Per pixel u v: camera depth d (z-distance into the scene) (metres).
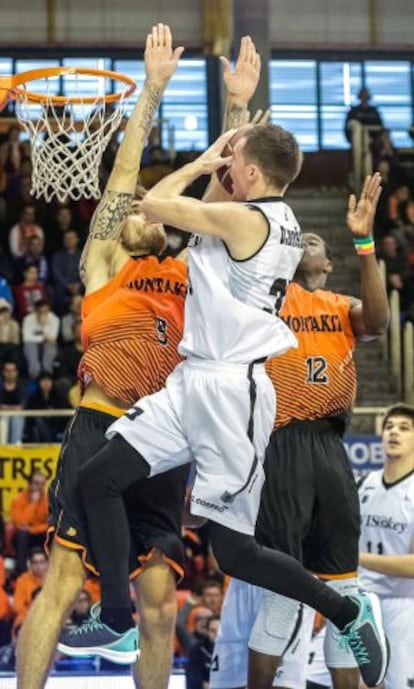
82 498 5.57
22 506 14.32
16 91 7.06
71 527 5.82
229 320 5.44
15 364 17.17
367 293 6.21
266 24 18.59
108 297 6.10
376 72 24.56
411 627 8.16
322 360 6.41
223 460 5.44
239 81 6.41
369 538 8.47
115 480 5.49
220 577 14.02
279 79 24.27
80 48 23.77
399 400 19.19
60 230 20.42
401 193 21.69
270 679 6.43
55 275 19.44
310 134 24.27
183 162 22.00
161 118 23.12
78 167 7.02
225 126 6.41
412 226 21.45
